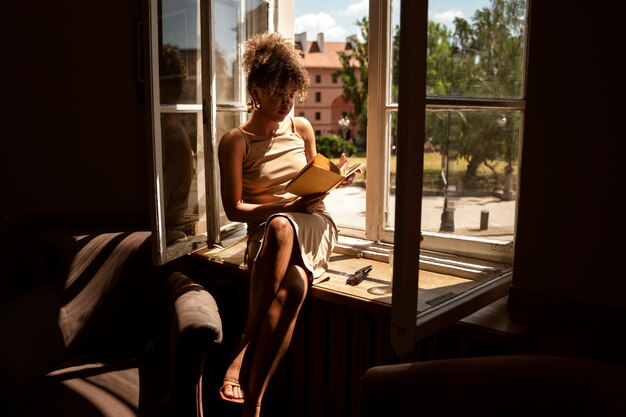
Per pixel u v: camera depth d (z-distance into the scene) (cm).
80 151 289
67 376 184
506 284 181
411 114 135
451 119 156
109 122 288
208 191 238
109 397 169
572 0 151
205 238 244
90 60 284
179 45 221
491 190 178
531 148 164
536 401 101
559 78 156
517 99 188
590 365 103
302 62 214
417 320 147
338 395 215
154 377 185
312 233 199
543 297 165
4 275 229
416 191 139
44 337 192
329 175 192
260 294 190
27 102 286
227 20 243
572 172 156
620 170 147
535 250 166
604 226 152
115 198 292
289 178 220
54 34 282
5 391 167
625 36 143
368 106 246
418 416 110
